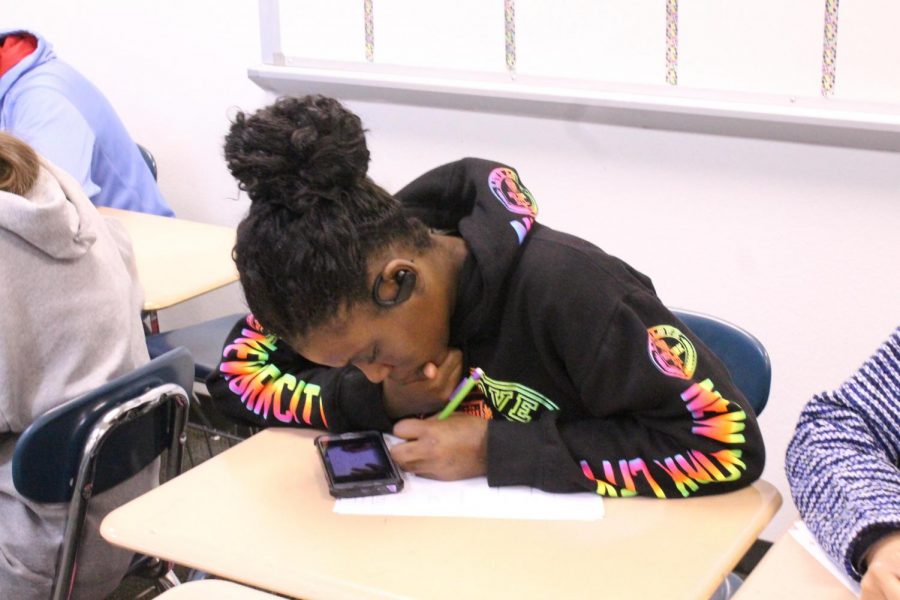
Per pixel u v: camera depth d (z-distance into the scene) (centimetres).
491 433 119
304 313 104
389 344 109
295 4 262
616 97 223
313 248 101
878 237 209
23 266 154
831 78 201
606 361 115
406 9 246
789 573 101
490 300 118
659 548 107
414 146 260
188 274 219
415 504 116
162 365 160
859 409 114
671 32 214
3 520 162
